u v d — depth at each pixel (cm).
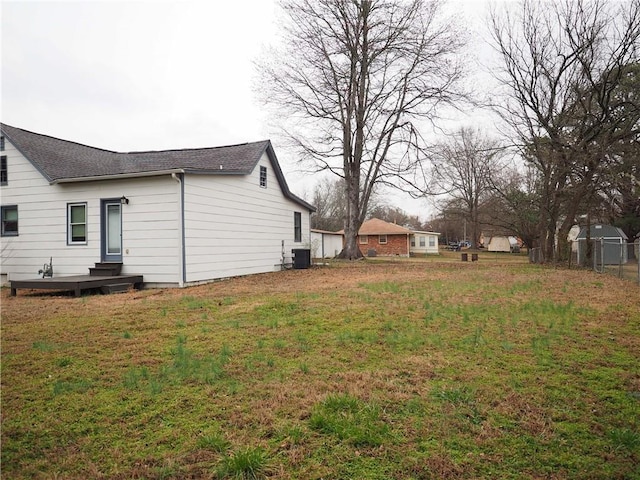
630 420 304
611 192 2400
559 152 1933
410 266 2000
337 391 350
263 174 1556
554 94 2016
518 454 260
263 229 1559
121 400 345
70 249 1252
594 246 1639
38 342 530
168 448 267
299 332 563
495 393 349
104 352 486
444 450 262
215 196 1269
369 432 279
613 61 1766
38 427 300
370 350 476
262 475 235
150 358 459
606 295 886
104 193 1212
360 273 1534
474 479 234
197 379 386
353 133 2502
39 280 1021
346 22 2208
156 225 1159
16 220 1324
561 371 404
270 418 303
